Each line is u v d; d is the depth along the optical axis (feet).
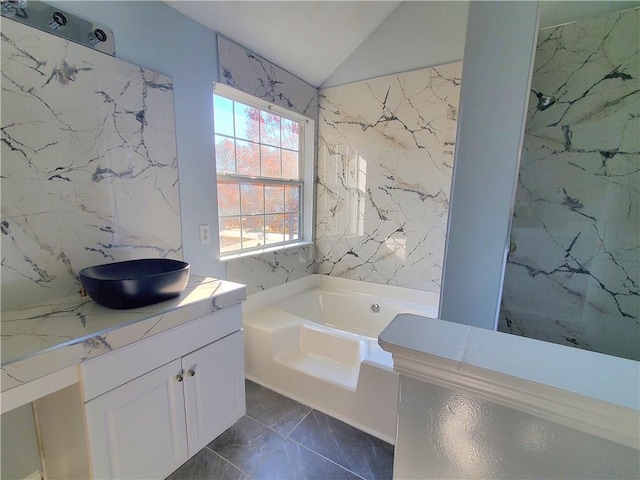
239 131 7.09
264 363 6.45
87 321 3.49
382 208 8.32
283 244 8.74
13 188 3.64
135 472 3.71
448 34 6.92
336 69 8.45
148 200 5.09
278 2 5.88
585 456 1.42
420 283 8.05
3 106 3.49
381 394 5.04
